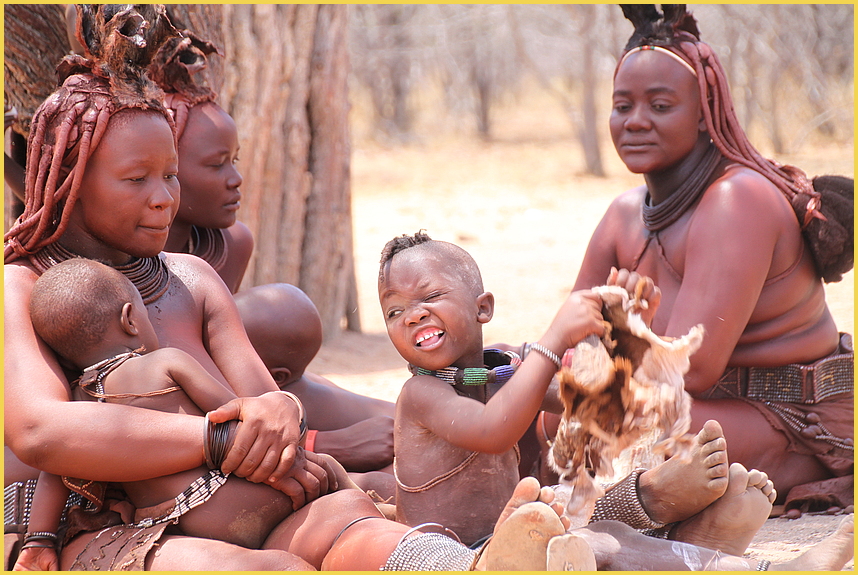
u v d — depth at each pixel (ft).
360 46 140.15
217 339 15.66
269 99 36.52
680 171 19.97
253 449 13.25
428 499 14.11
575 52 134.21
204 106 19.26
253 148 35.94
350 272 43.21
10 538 13.93
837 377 19.45
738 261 18.39
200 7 26.99
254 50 35.40
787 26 104.83
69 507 14.11
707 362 18.24
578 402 13.04
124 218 14.38
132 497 13.74
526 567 11.39
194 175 18.92
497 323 42.63
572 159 120.98
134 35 14.61
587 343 12.79
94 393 13.61
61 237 14.80
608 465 13.38
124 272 14.90
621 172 110.11
